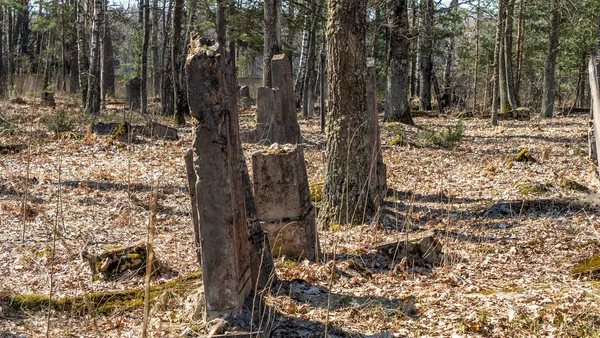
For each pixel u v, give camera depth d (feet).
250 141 53.52
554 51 89.76
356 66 30.07
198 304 17.78
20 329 17.79
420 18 90.89
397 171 45.50
